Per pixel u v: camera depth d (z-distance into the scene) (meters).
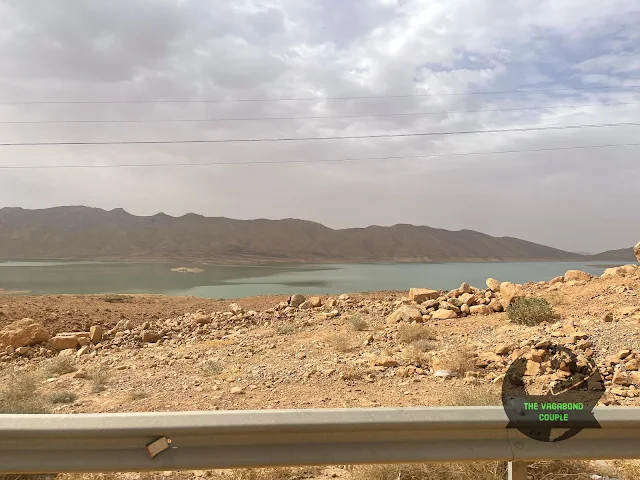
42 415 2.68
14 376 9.50
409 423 2.75
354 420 2.73
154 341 14.91
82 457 2.64
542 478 3.54
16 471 2.61
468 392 6.20
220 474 3.99
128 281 79.69
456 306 14.71
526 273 112.06
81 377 9.34
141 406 6.90
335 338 11.47
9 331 14.47
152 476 3.94
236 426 2.67
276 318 16.47
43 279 82.06
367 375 8.15
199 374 8.99
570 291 14.88
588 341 8.85
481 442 2.83
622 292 13.11
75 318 18.06
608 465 3.84
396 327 12.59
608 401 6.01
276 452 2.70
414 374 8.23
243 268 164.12
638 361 7.55
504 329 11.09
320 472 3.98
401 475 3.67
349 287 62.25
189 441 2.69
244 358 10.33
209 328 15.79
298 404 6.67
